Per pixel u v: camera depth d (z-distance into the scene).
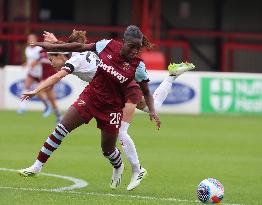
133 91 34.91
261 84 87.12
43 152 32.22
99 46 31.59
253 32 122.88
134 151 34.19
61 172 40.09
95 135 60.62
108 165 43.53
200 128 69.75
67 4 116.00
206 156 49.94
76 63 32.38
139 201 30.83
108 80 31.56
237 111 86.62
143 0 105.38
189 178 39.72
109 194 32.78
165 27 120.38
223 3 121.81
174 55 120.25
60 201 29.95
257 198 33.78
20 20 112.62
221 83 86.31
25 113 80.06
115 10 118.19
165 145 55.59
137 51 31.08
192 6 120.94
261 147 56.28
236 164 46.16
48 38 32.44
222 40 121.44
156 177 39.75
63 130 31.97
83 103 31.86
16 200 29.83
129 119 34.75
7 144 52.88
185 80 85.62
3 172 38.97
